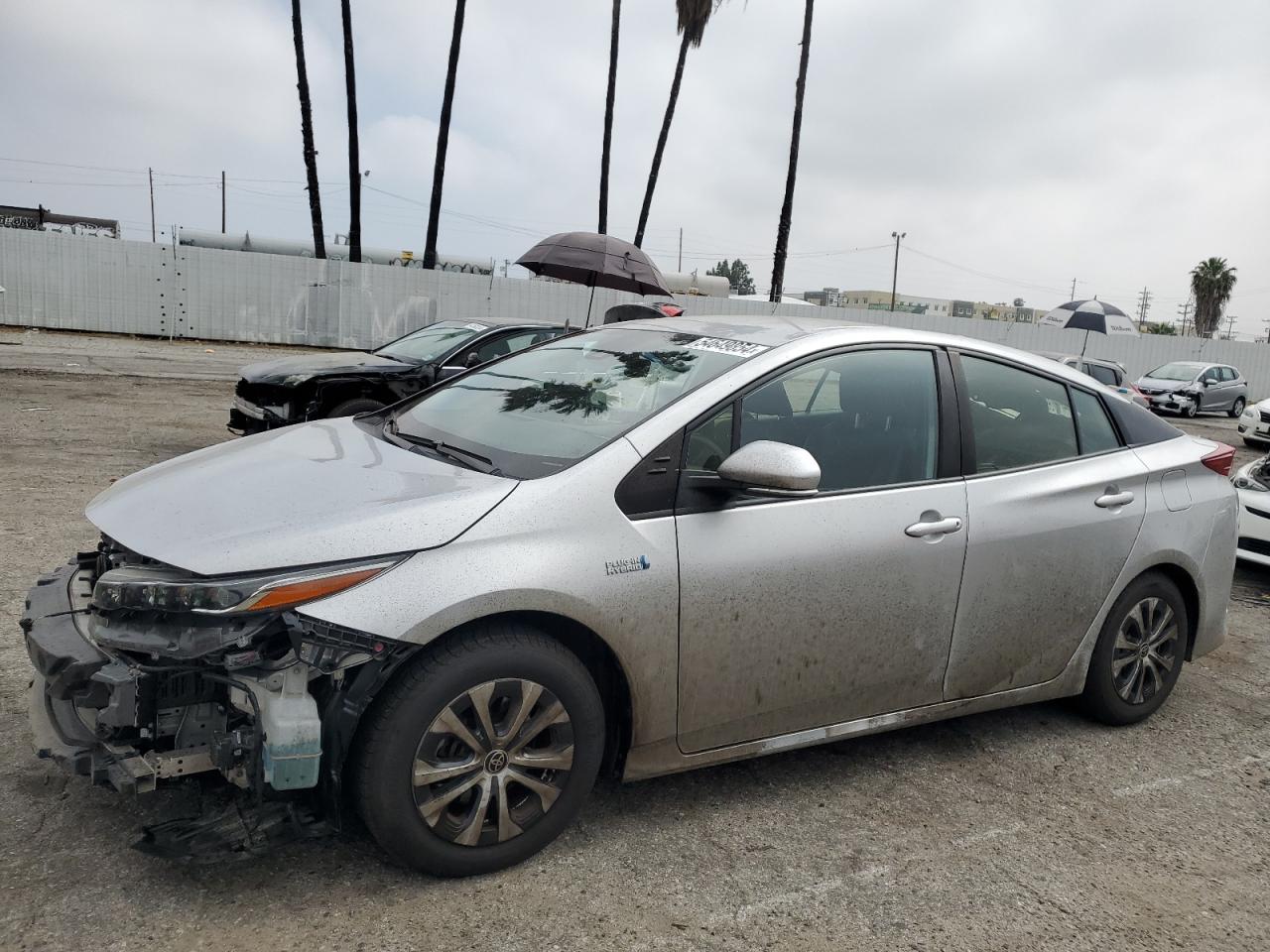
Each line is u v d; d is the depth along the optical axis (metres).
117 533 2.69
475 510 2.73
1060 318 31.12
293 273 24.88
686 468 3.04
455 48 25.45
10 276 23.05
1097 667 4.14
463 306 26.20
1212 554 4.40
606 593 2.81
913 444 3.55
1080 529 3.88
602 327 4.20
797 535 3.18
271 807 2.61
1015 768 3.85
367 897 2.65
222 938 2.44
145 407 11.85
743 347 3.46
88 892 2.56
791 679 3.24
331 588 2.47
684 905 2.76
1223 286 83.88
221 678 2.45
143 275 23.91
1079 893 3.01
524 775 2.80
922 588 3.45
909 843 3.21
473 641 2.67
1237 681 5.07
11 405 11.00
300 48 24.92
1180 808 3.63
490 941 2.52
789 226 28.72
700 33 28.45
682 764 3.13
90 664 2.45
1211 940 2.83
